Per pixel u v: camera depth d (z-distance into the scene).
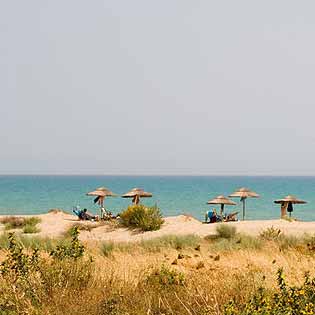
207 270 27.25
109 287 20.14
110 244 43.12
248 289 18.84
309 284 16.19
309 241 44.75
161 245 44.72
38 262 21.30
